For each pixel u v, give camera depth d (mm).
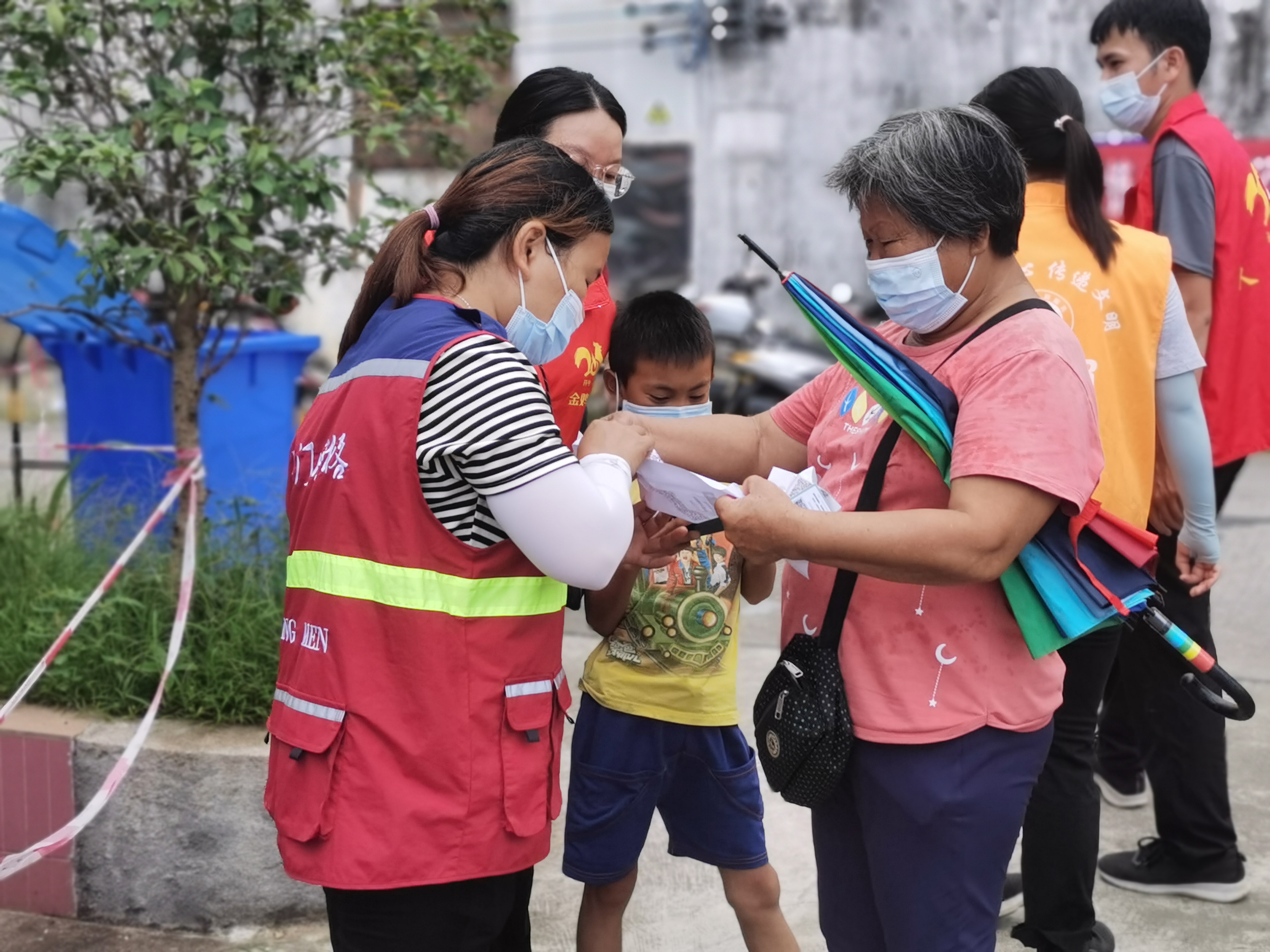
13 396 4516
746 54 12477
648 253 13023
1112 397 2428
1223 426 3010
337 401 1803
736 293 11586
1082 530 1883
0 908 3086
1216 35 11141
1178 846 3051
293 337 4477
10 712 2609
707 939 2934
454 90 3938
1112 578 1882
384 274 1867
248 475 4348
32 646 3270
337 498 1754
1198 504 2691
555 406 2287
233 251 3557
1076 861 2496
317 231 3820
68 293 4031
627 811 2363
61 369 4340
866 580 1908
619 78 12812
